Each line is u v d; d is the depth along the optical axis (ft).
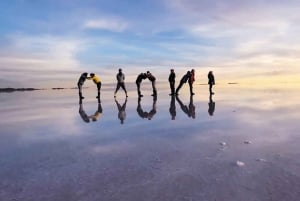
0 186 13.17
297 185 12.14
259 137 20.97
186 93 80.18
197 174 13.84
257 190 11.80
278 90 85.92
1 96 95.91
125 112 37.96
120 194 11.91
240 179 13.01
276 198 11.04
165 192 11.93
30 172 14.96
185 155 17.08
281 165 14.70
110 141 21.39
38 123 30.81
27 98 78.23
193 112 35.42
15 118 35.12
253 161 15.51
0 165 16.22
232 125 26.02
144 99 59.62
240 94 67.56
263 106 39.40
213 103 45.96
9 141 22.36
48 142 21.68
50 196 11.99
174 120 30.07
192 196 11.46
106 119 32.27
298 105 39.91
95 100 61.31
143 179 13.43
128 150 18.62
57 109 44.60
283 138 20.44
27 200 11.68
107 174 14.28
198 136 22.03
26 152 18.89
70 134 24.49
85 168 15.30
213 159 16.10
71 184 13.16
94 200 11.48
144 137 22.38
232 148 18.26
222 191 11.82
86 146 20.10
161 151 18.15
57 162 16.52
